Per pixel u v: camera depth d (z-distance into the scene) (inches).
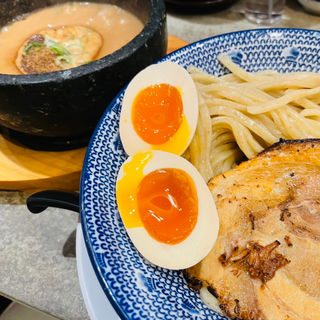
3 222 7.2
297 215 4.9
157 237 5.4
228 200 5.3
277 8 10.4
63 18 9.2
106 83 6.3
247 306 4.7
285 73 7.6
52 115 6.3
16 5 9.0
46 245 6.8
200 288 5.3
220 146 7.3
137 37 6.5
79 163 7.4
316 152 5.6
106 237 5.0
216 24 10.6
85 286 5.3
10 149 7.7
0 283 6.4
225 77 7.8
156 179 5.8
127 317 4.4
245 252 4.9
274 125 7.1
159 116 6.5
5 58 8.1
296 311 4.5
